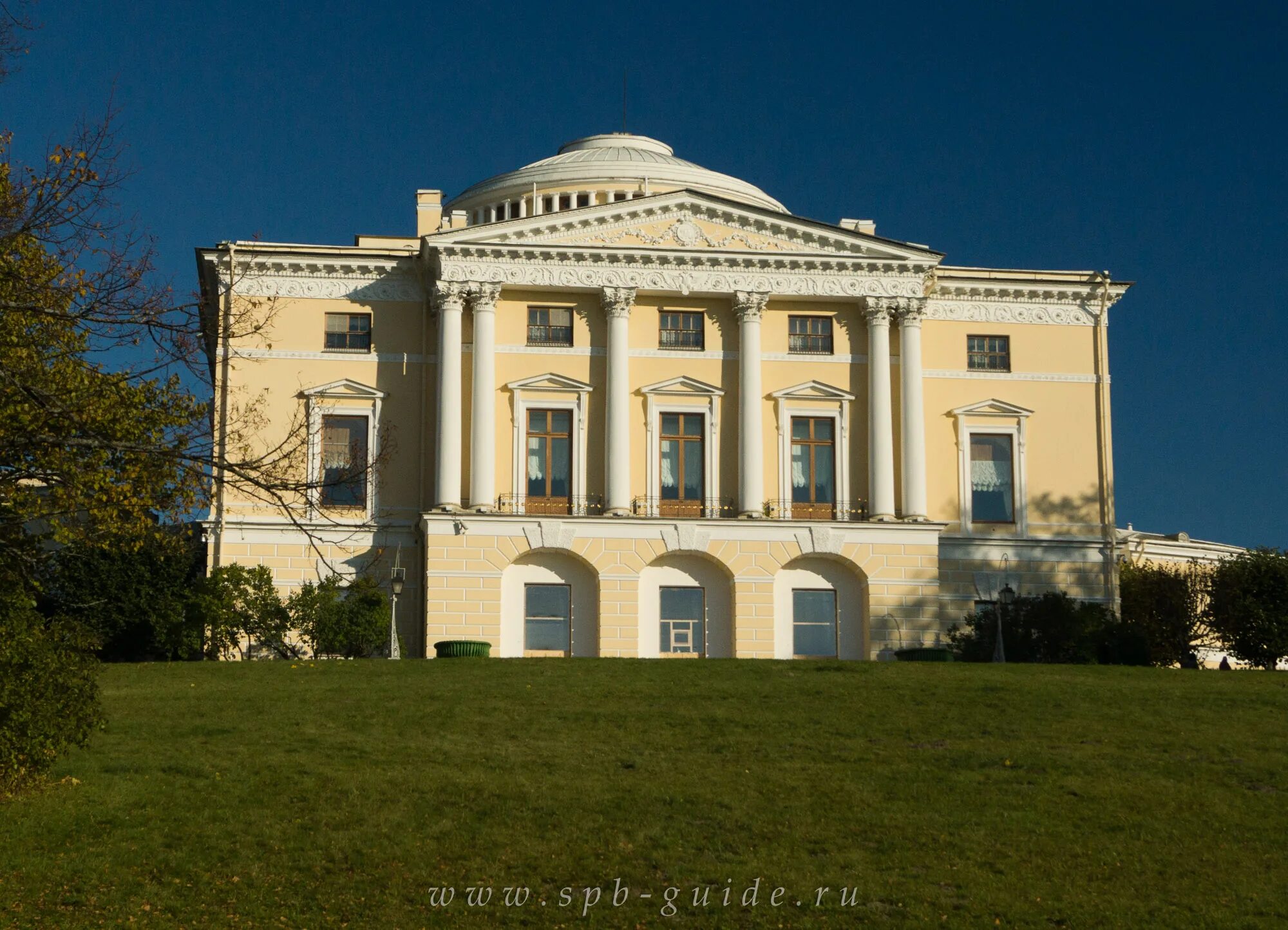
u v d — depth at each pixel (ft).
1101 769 102.47
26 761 89.35
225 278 184.96
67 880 80.94
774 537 181.27
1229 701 122.31
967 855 87.56
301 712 113.50
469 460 183.32
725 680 128.88
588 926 79.00
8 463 91.25
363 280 188.96
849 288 189.26
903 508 187.01
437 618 175.01
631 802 94.02
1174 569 200.23
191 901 79.82
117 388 88.69
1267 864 87.04
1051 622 170.81
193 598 159.84
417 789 95.09
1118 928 79.15
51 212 81.71
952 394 195.62
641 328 188.65
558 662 139.23
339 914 79.25
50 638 93.91
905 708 118.42
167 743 103.96
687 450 187.93
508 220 204.44
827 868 85.56
